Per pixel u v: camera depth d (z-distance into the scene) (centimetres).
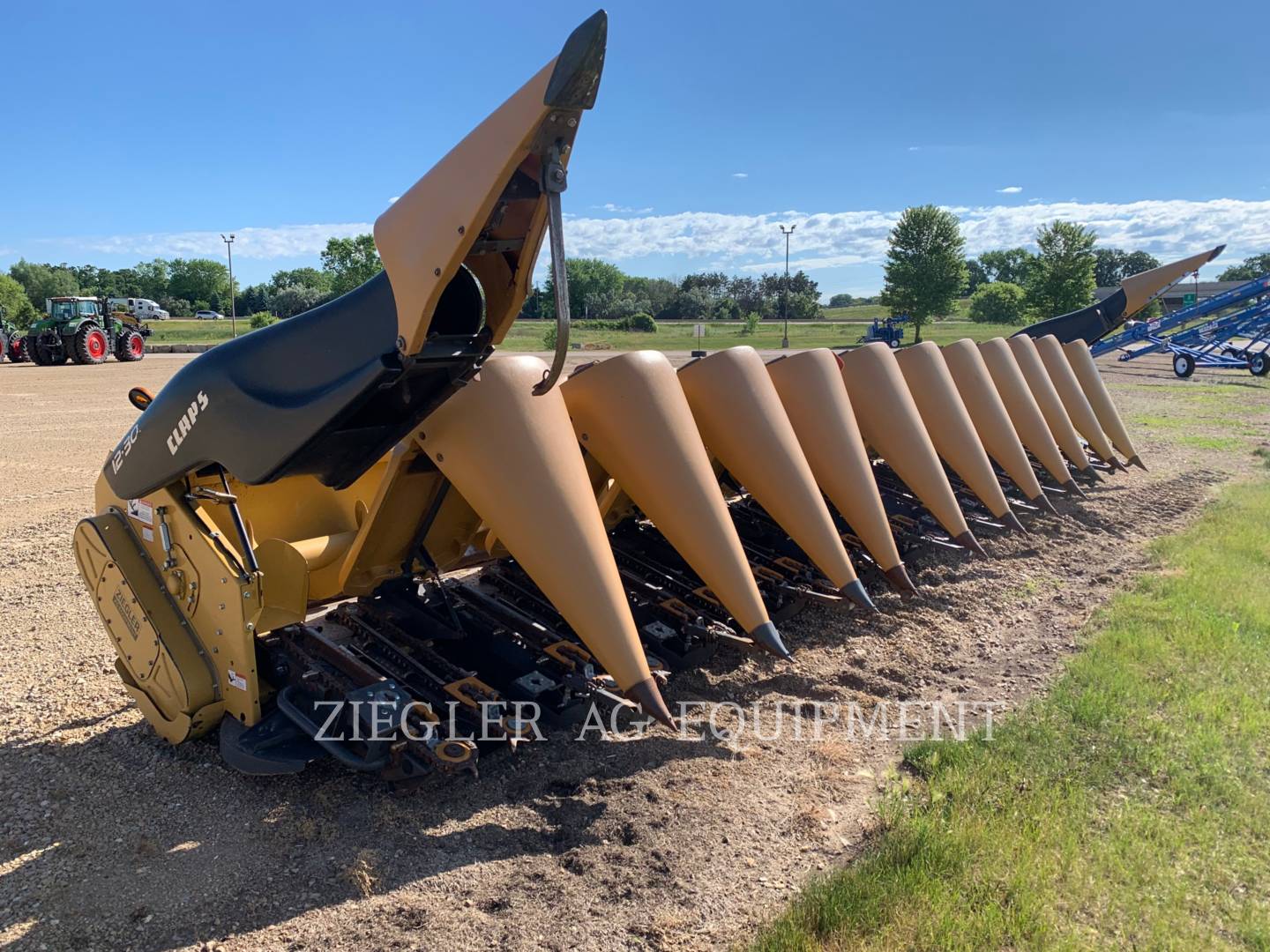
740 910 311
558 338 283
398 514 420
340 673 388
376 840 350
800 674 520
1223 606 614
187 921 302
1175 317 2744
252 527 470
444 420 378
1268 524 847
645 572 572
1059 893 311
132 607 405
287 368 332
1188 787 379
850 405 627
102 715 456
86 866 333
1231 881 321
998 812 361
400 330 300
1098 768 396
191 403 359
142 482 394
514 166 271
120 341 3041
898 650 560
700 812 373
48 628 576
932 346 773
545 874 330
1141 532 845
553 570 383
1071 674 507
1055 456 902
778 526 646
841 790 392
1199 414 1727
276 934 296
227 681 388
